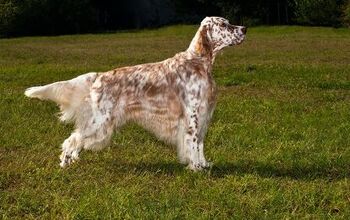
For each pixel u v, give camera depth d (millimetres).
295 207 6242
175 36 39375
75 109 7590
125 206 6102
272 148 8719
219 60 21578
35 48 29656
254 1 49625
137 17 52594
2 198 6480
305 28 42531
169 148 8703
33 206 6250
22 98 12305
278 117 10852
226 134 9523
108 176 7289
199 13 52312
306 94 13602
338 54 24312
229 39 7492
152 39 36594
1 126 9953
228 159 8125
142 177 7211
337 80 15461
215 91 7613
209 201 6344
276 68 18016
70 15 47344
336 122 10461
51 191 6703
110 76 7570
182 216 5949
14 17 45281
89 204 6133
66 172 7355
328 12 44719
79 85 7559
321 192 6684
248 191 6707
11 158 8141
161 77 7469
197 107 7426
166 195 6480
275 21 50156
